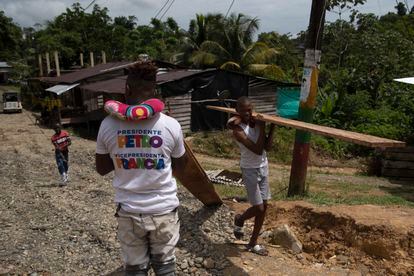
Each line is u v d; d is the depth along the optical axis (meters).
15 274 4.30
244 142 4.33
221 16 30.55
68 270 4.43
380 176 11.91
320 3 6.60
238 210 5.98
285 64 31.80
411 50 22.14
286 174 10.99
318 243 4.88
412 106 17.92
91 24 46.06
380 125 16.36
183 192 7.02
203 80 17.20
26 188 8.55
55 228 5.73
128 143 2.64
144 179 2.65
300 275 4.16
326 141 15.30
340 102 18.39
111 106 2.63
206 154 14.87
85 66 37.25
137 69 2.77
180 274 4.29
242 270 4.27
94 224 5.81
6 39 64.50
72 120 21.33
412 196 8.34
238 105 4.44
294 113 19.73
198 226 5.43
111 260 4.66
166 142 2.70
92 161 11.91
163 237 2.73
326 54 28.25
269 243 5.07
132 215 2.65
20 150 14.67
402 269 4.08
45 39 42.00
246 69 28.03
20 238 5.32
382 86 21.05
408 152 11.55
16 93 30.94
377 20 26.42
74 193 7.91
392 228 4.42
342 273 4.22
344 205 5.68
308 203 5.69
